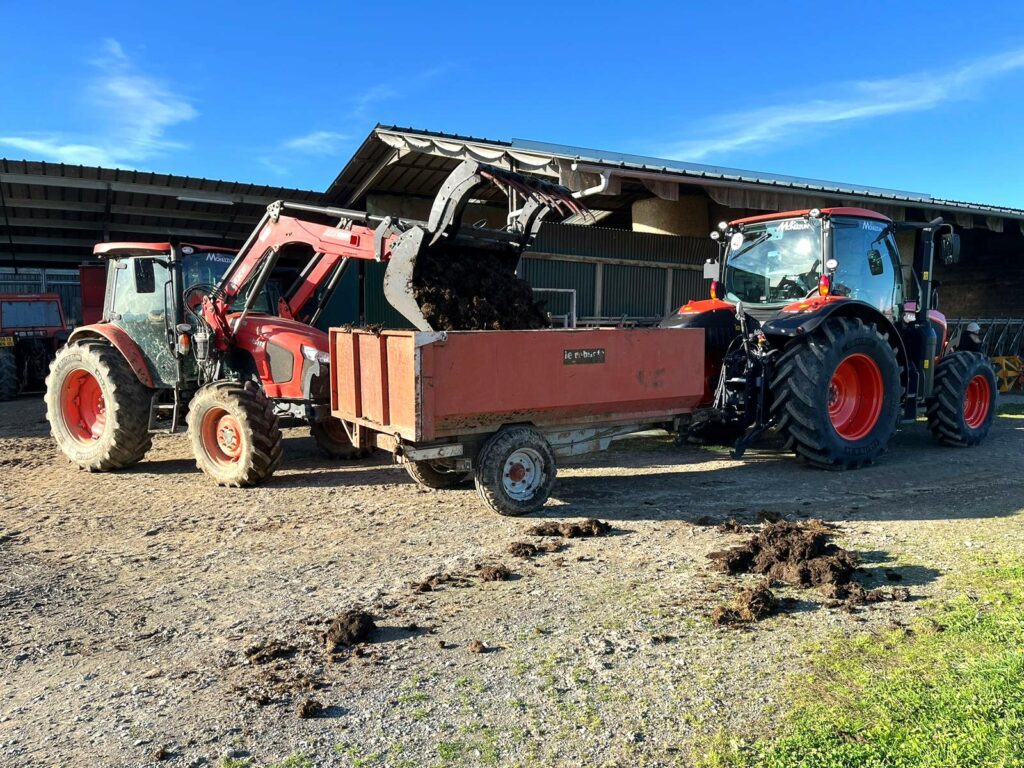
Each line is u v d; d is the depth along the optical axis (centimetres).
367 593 363
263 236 645
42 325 1476
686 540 438
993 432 852
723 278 763
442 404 446
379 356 475
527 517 495
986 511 495
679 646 299
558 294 1168
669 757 224
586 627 319
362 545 441
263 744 235
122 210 1402
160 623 334
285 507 534
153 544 454
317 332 655
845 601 340
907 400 689
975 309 1652
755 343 624
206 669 288
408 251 512
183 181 1269
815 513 495
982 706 246
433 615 335
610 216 1497
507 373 468
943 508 505
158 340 665
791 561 384
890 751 223
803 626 315
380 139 1130
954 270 1694
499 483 480
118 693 271
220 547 444
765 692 261
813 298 640
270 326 648
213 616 340
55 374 697
